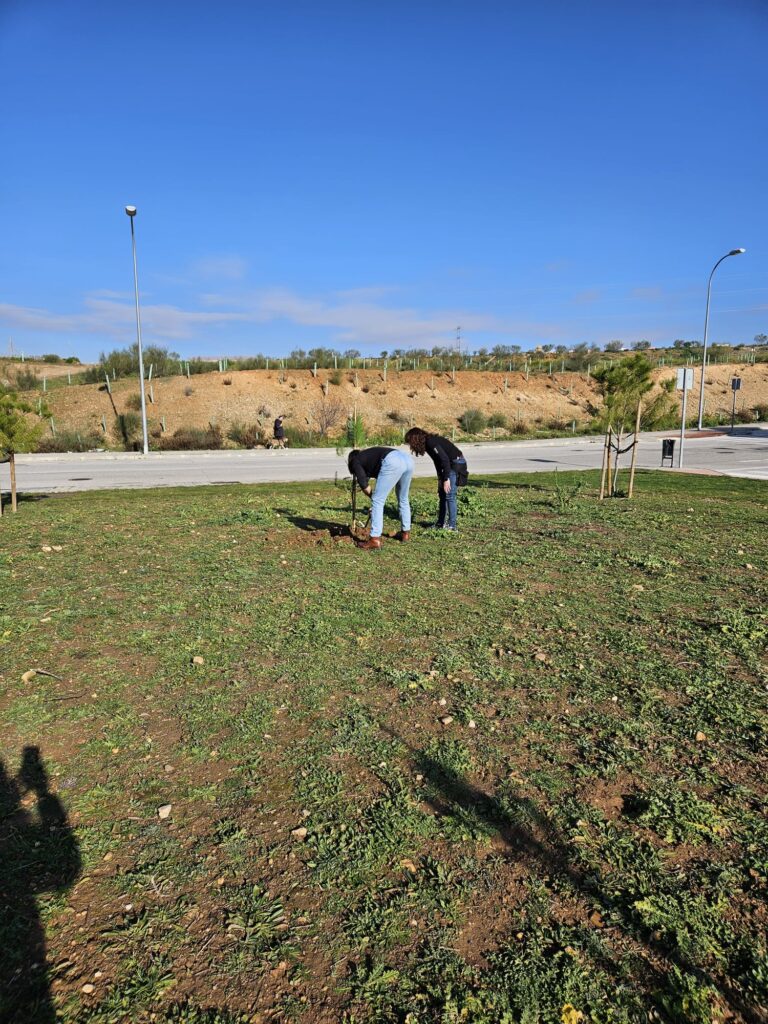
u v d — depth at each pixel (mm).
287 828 2723
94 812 2824
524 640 4844
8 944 2146
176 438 32219
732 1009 1936
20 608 5617
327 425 37312
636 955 2123
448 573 6812
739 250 30281
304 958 2109
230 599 5848
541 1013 1921
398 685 4059
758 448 29344
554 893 2383
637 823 2764
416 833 2686
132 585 6340
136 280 26438
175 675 4215
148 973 2049
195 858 2549
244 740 3406
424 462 24719
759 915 2281
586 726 3566
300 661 4434
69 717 3660
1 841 2637
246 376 41625
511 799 2916
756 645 4770
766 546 8359
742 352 85438
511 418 44125
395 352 67750
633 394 12719
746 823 2766
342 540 8391
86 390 37938
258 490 15016
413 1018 1902
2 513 10961
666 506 11953
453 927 2229
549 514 10891
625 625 5188
